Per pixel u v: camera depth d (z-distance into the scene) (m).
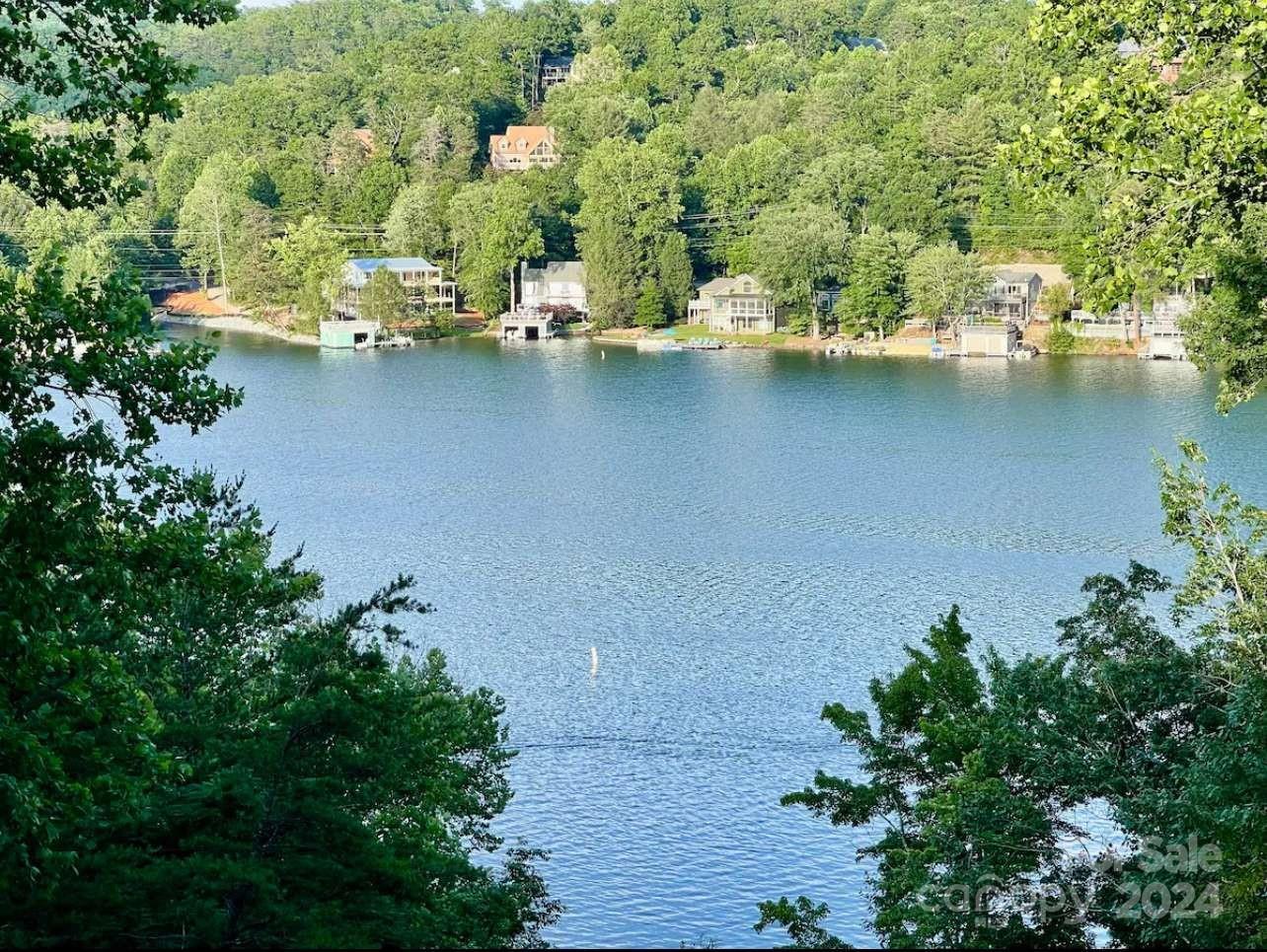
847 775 52.84
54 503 22.11
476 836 38.69
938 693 34.91
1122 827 26.64
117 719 22.31
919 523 94.81
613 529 93.81
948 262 191.75
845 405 149.12
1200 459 39.66
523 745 55.94
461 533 92.62
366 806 25.39
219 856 22.94
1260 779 23.34
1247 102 27.31
